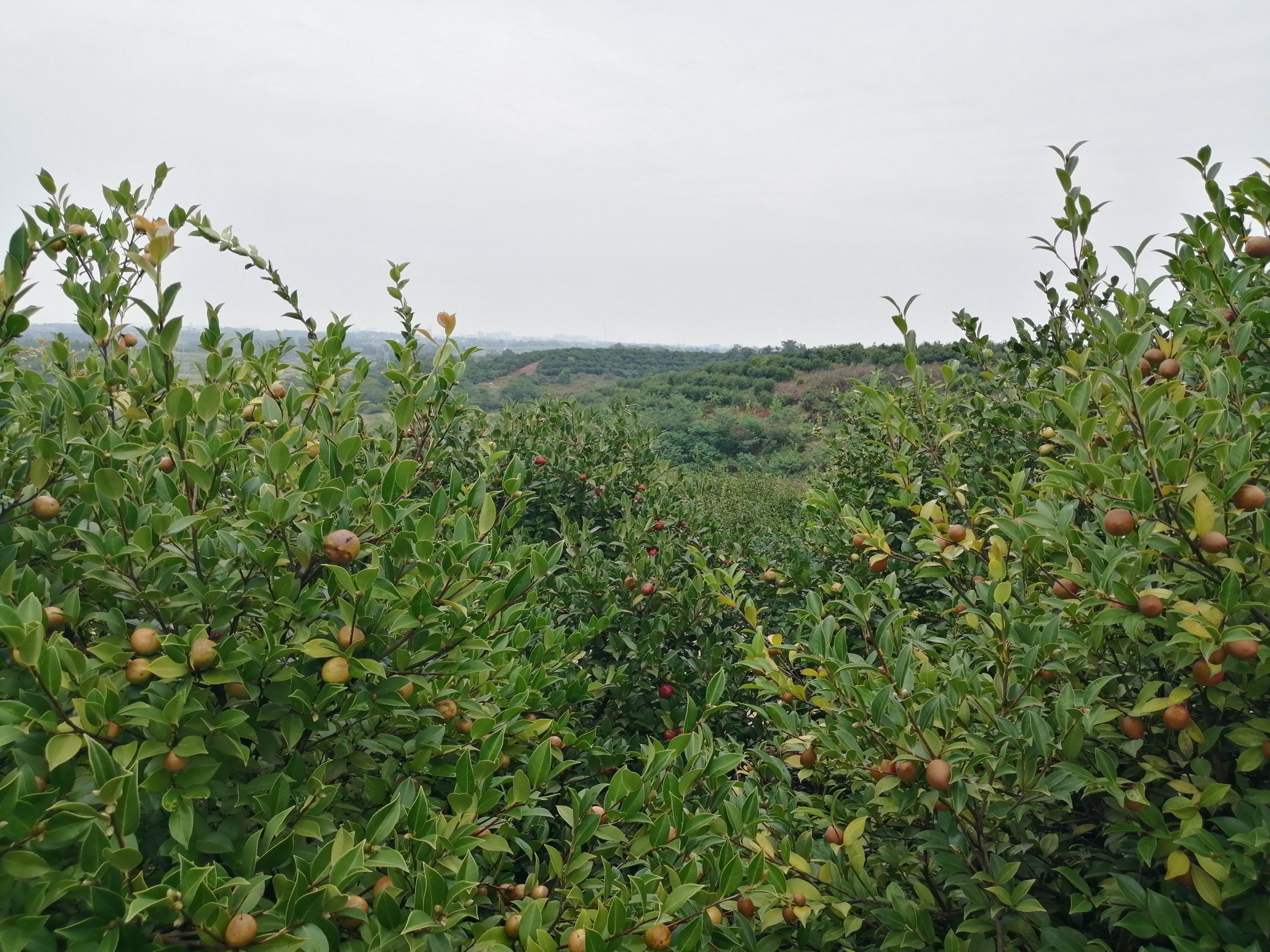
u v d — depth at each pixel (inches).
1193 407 82.0
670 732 158.6
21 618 55.7
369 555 75.5
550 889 78.0
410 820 67.7
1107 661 82.0
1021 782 72.7
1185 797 69.7
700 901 73.5
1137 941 73.9
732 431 1298.0
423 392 109.4
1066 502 98.0
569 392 1985.7
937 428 163.3
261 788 65.4
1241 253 102.1
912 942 73.2
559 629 124.6
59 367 99.7
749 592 222.8
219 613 67.4
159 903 48.3
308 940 51.5
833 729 85.0
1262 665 67.4
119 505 67.0
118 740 61.3
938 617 167.5
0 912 46.3
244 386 111.5
